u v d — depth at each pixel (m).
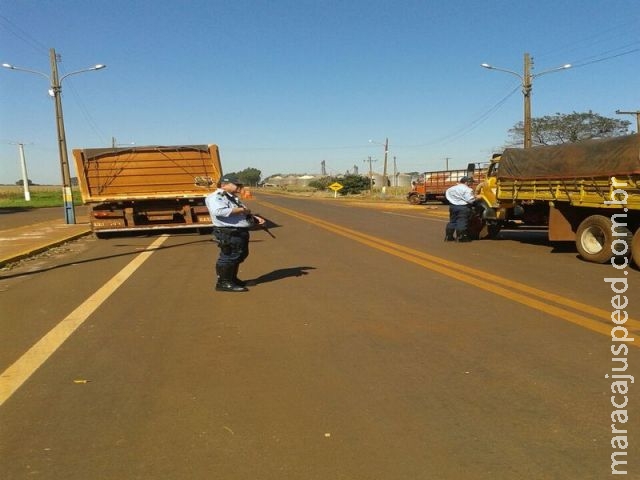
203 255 13.63
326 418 4.20
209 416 4.27
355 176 90.62
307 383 4.89
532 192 13.53
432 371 5.14
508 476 3.37
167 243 16.78
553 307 7.47
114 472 3.49
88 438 3.95
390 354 5.64
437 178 45.03
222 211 8.55
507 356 5.52
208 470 3.49
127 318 7.27
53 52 24.42
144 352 5.83
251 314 7.35
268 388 4.80
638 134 10.38
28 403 4.57
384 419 4.16
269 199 63.16
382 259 12.11
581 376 4.96
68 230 21.09
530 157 13.68
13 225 25.59
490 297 8.15
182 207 19.45
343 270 10.72
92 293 9.02
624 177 10.59
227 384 4.90
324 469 3.48
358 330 6.51
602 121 51.88
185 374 5.16
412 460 3.57
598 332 6.29
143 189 19.34
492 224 16.08
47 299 8.63
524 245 14.57
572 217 12.48
